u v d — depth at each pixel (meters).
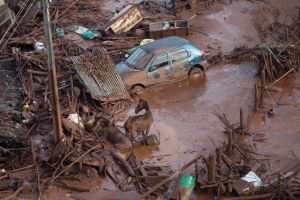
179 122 18.39
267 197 14.20
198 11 26.98
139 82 19.75
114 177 15.55
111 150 16.66
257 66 21.62
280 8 27.05
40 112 18.53
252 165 15.77
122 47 22.95
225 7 27.47
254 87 20.19
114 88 19.00
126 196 14.63
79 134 16.89
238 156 16.23
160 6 27.58
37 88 19.95
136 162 16.16
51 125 18.02
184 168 14.84
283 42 22.16
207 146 17.05
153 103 19.42
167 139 17.50
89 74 19.23
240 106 19.19
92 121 17.52
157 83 20.11
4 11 23.66
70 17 26.56
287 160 16.19
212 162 14.37
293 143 17.11
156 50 20.06
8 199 14.45
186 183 14.22
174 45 20.39
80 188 15.06
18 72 20.64
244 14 26.61
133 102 19.41
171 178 14.53
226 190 14.61
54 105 15.30
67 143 15.91
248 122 17.98
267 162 16.11
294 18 25.52
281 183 14.22
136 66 19.89
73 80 19.75
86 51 22.47
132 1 28.67
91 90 18.59
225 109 19.05
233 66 21.83
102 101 18.55
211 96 19.89
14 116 17.80
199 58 20.62
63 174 15.51
